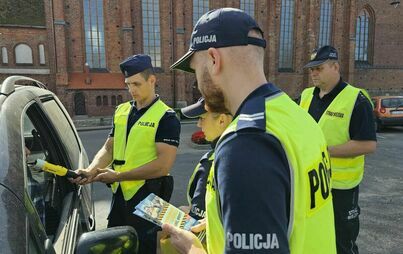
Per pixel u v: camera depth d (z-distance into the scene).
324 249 1.06
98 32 26.97
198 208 1.91
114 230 1.65
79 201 2.33
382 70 36.97
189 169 9.20
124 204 2.95
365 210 5.79
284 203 0.90
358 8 35.25
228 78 1.09
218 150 0.98
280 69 32.75
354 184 3.05
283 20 32.09
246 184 0.87
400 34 37.03
